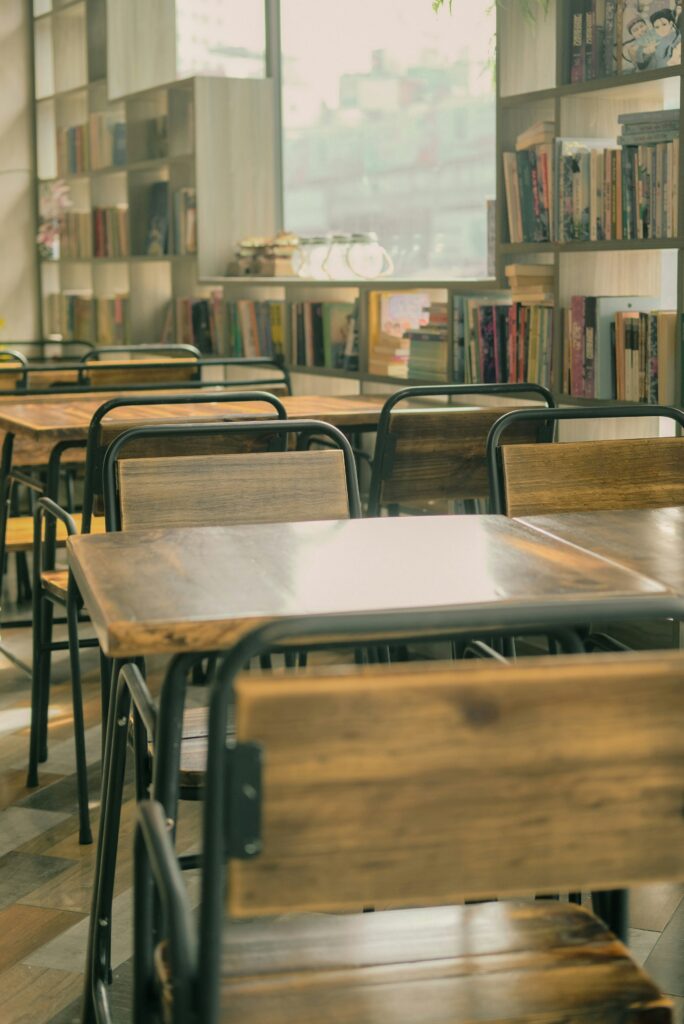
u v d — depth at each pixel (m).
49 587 2.79
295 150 6.09
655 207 3.31
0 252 7.76
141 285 6.52
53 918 2.20
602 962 1.16
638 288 3.76
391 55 5.43
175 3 6.65
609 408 2.33
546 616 1.00
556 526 1.76
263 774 0.84
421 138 5.31
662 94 3.61
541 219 3.76
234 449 3.05
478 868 0.89
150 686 3.56
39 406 3.73
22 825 2.61
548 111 3.94
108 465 2.21
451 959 1.16
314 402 3.88
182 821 2.59
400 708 0.85
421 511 4.14
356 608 1.26
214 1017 0.90
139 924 1.14
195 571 1.45
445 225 5.22
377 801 0.86
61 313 7.56
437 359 4.28
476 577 1.40
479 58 4.95
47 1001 1.92
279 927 1.23
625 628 3.42
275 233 6.05
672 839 0.91
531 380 3.82
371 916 1.25
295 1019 1.05
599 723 0.89
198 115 5.79
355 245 5.00
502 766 0.88
